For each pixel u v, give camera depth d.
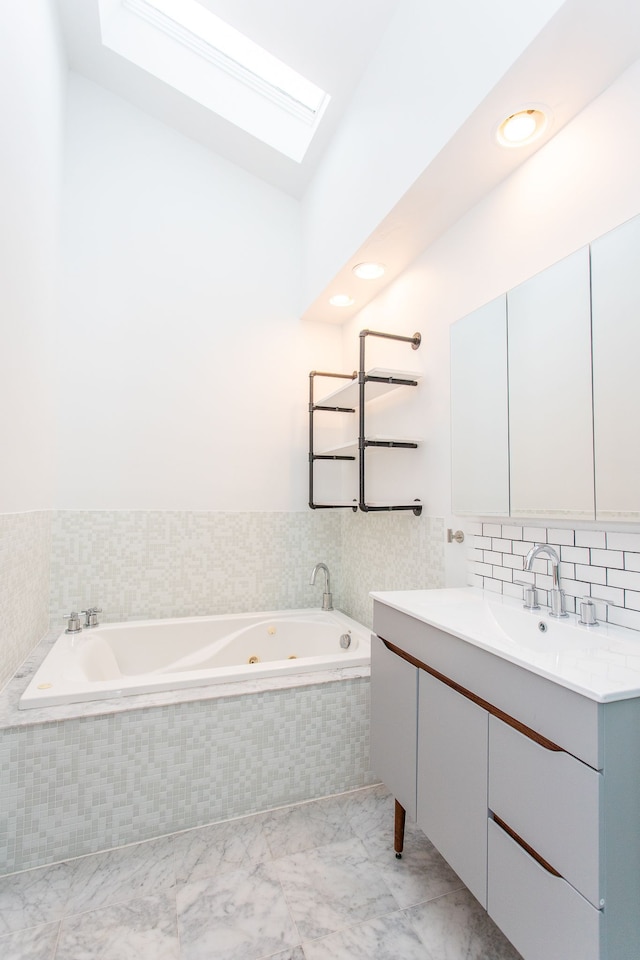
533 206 1.62
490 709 1.13
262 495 2.99
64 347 2.58
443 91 1.58
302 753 1.88
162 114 2.80
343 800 1.89
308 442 3.12
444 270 2.10
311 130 2.70
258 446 2.99
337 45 2.10
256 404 3.01
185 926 1.31
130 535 2.68
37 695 1.64
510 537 1.73
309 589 3.08
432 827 1.33
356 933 1.29
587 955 0.84
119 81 2.66
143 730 1.67
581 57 1.25
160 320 2.80
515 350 1.63
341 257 2.44
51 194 2.29
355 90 2.27
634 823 0.87
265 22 2.11
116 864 1.54
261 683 1.88
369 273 2.49
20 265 1.80
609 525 1.36
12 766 1.53
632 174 1.29
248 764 1.80
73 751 1.59
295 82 2.63
